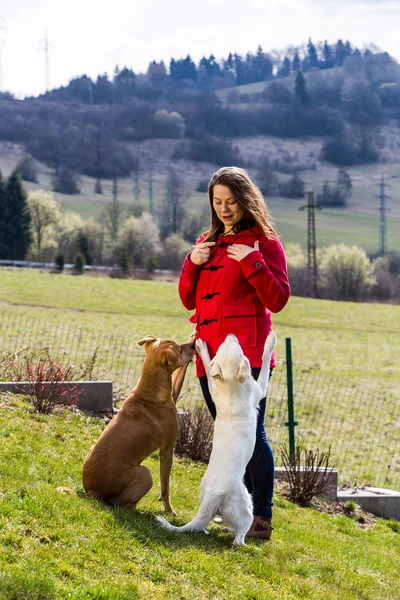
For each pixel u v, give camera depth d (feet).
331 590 18.51
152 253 285.64
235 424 18.78
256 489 20.66
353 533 27.81
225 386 18.72
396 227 473.26
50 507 17.39
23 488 18.35
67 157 612.70
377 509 32.55
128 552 16.37
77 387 33.04
